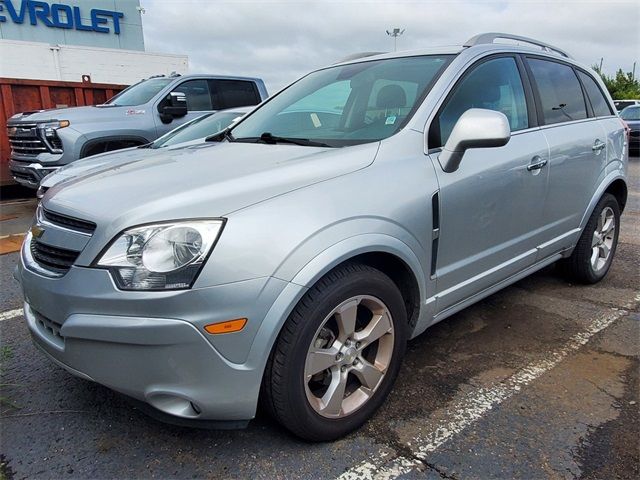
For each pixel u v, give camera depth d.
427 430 2.34
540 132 3.32
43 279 2.08
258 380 1.96
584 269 4.05
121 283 1.87
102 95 8.88
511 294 4.00
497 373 2.83
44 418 2.45
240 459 2.16
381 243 2.20
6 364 2.96
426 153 2.56
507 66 3.26
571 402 2.55
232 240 1.88
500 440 2.27
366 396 2.36
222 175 2.23
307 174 2.22
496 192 2.86
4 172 8.30
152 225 1.90
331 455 2.19
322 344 2.18
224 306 1.85
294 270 1.94
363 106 2.93
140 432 2.34
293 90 3.57
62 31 16.88
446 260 2.65
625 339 3.23
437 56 3.05
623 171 4.23
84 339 1.93
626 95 41.12
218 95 8.27
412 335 2.61
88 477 2.07
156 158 2.80
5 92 8.00
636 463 2.12
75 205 2.14
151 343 1.84
